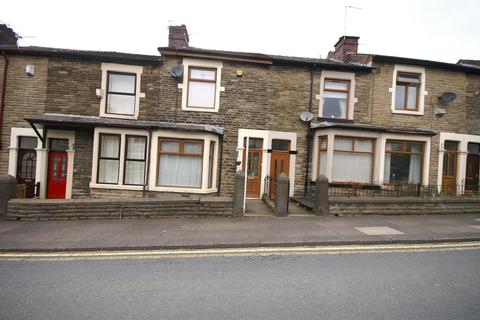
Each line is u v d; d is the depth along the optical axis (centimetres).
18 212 744
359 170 1071
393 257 512
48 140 1059
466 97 1209
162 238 595
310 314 320
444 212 866
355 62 1207
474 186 1205
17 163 1062
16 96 1060
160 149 1004
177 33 1134
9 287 385
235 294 368
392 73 1165
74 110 1067
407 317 315
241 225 704
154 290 378
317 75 1144
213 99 1103
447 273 439
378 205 838
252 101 1107
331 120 1141
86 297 358
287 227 686
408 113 1164
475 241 612
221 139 1090
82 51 1061
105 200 774
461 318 313
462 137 1195
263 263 480
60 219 754
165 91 1080
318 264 476
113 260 493
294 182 1127
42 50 1046
